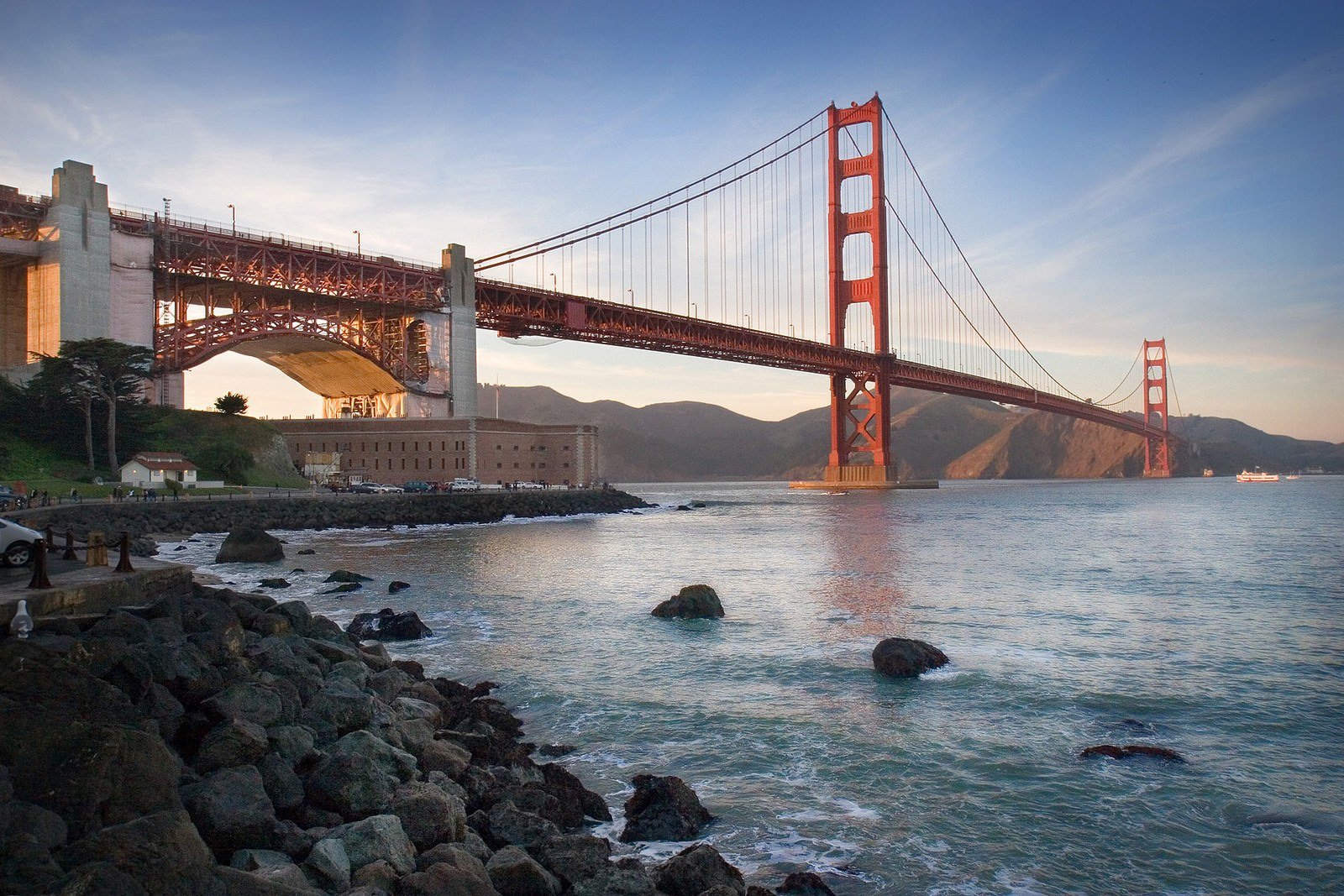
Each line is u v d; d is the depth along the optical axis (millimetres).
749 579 39031
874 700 18484
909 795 13344
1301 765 14633
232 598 18359
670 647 23922
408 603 31516
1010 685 19656
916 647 21312
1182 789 13523
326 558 47031
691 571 41969
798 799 13227
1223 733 16391
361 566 42875
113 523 53406
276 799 10164
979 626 27094
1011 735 16172
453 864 8930
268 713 11852
